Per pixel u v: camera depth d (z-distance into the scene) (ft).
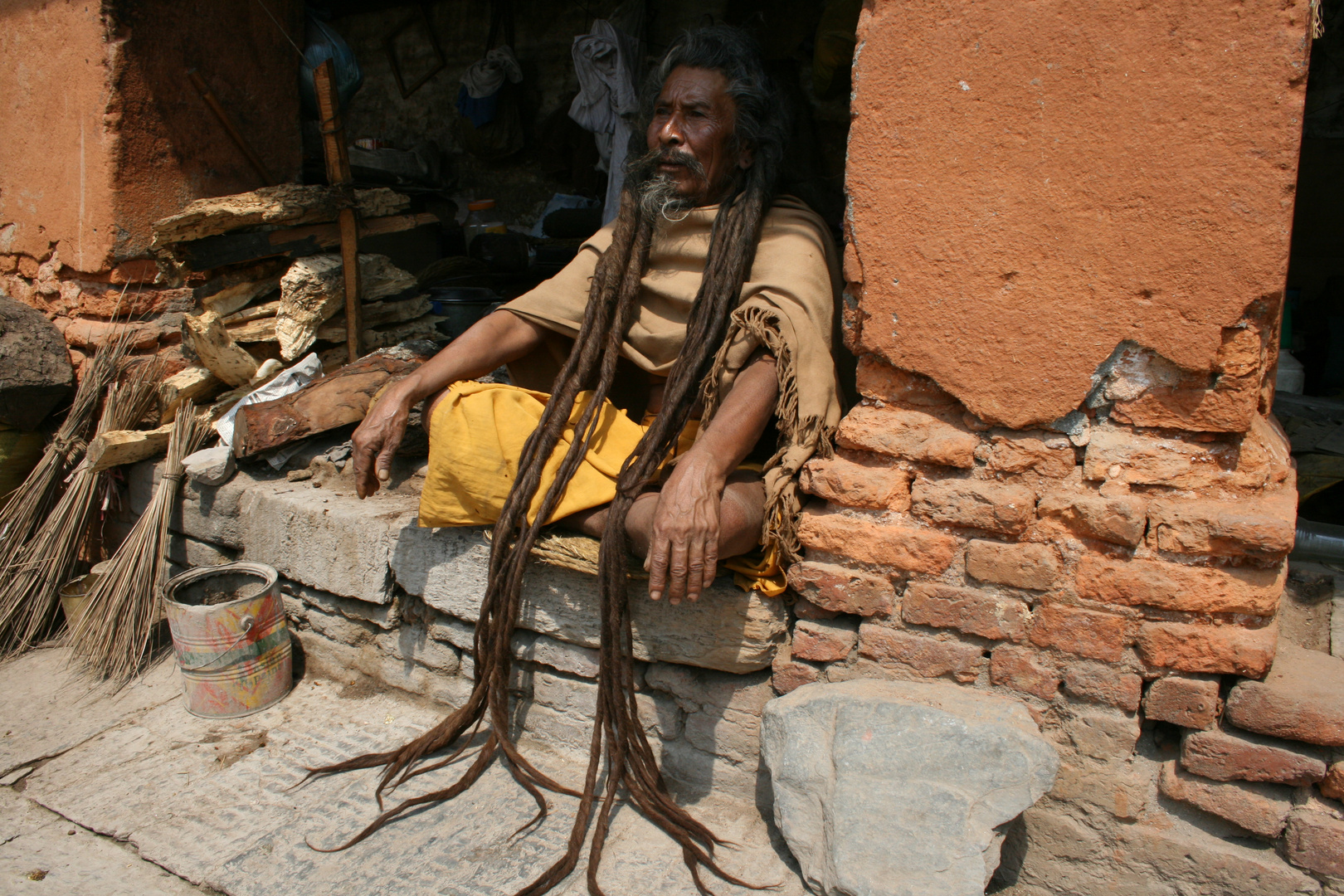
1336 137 14.56
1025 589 6.51
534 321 8.64
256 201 11.60
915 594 6.81
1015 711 6.43
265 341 12.18
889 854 6.13
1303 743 5.94
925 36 6.17
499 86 20.22
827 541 7.01
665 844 7.06
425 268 18.26
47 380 11.85
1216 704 6.11
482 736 8.55
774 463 7.27
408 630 9.25
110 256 11.82
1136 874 6.46
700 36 8.13
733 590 7.30
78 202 12.00
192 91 12.11
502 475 7.66
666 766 7.89
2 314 11.71
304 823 7.47
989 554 6.54
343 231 12.44
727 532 6.59
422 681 9.21
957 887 5.96
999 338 6.33
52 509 11.53
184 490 10.65
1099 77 5.75
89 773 8.32
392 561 8.89
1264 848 6.16
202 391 11.78
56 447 11.41
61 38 11.55
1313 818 5.91
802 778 6.56
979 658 6.75
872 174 6.53
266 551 9.89
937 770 6.22
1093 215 5.93
